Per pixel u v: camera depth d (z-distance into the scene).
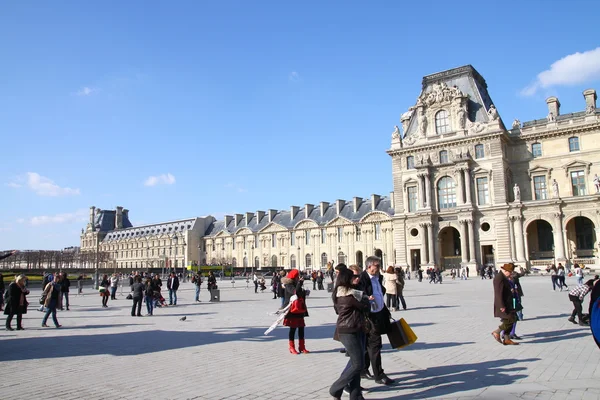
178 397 11.45
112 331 23.66
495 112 82.25
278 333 22.12
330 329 23.11
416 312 29.20
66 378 13.50
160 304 39.38
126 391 12.04
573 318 22.69
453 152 85.12
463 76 89.81
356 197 131.88
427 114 89.38
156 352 17.53
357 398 10.65
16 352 17.78
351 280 11.25
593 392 11.20
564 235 74.81
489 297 38.91
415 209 88.62
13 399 11.36
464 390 11.77
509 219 78.94
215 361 15.74
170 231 179.38
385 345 18.47
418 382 12.74
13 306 24.11
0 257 20.25
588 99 82.62
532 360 14.91
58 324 25.66
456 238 89.94
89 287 75.25
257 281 63.00
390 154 91.88
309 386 12.43
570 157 80.25
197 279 45.06
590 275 66.56
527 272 74.75
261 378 13.33
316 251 135.38
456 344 18.00
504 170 81.00
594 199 72.62
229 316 30.28
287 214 149.62
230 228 163.62
